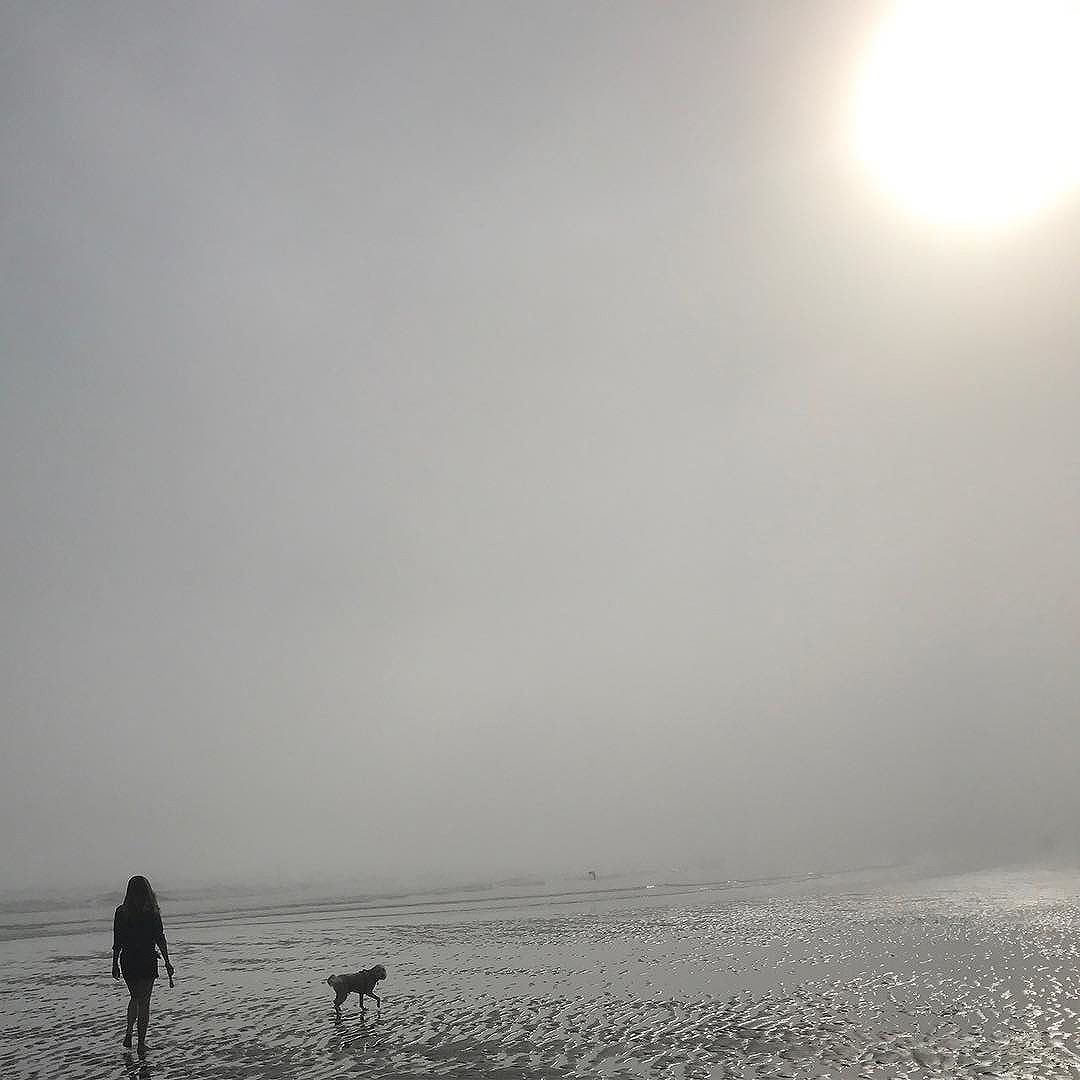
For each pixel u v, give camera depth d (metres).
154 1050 16.06
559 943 32.22
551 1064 14.09
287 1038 16.81
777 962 24.44
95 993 23.36
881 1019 16.33
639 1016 17.70
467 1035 16.58
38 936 43.28
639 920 40.66
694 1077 12.91
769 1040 15.00
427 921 45.78
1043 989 18.73
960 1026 15.45
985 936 28.44
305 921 48.62
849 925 33.62
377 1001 19.11
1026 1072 12.38
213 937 39.34
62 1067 14.84
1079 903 40.56
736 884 74.38
